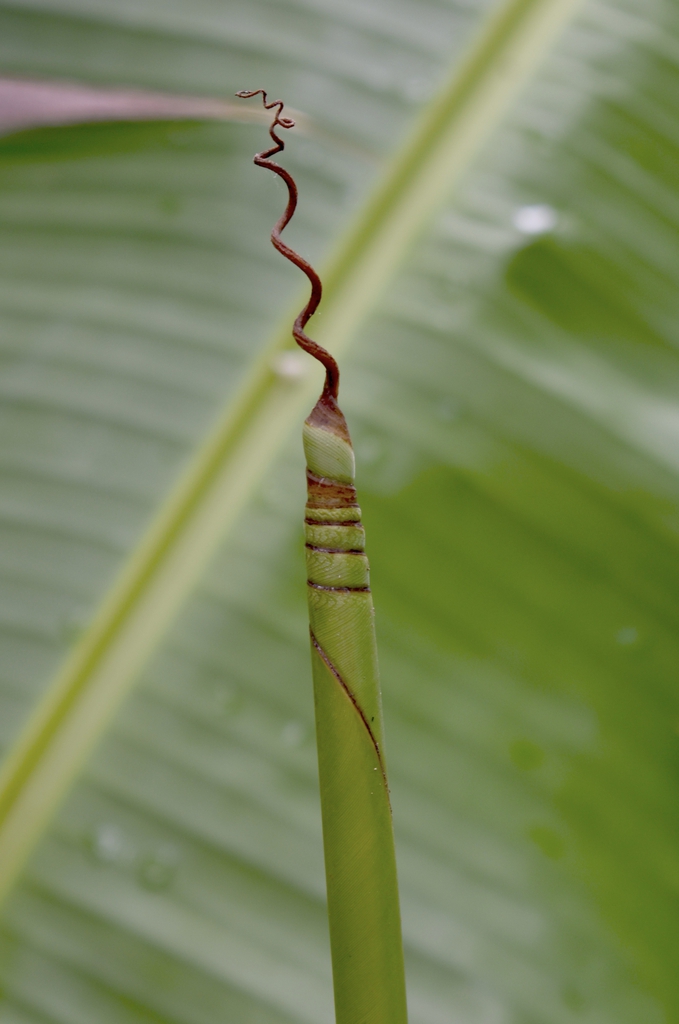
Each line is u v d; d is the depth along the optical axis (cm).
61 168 222
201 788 177
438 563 186
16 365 204
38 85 227
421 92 211
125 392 199
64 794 177
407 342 195
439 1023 166
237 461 191
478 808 176
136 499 191
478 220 202
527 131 207
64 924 172
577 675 182
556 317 198
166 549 187
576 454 190
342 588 116
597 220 202
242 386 195
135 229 212
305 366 195
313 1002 168
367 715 116
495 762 178
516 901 172
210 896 173
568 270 199
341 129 210
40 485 194
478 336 194
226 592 184
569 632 184
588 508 188
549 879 172
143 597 185
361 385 193
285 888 172
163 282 207
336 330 197
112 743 179
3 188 224
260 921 172
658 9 218
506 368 193
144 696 180
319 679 116
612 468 189
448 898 172
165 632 183
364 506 188
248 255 205
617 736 179
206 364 199
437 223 202
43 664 183
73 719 180
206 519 188
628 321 199
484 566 186
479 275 198
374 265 201
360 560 116
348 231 203
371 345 195
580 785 177
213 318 202
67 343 205
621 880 173
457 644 184
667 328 199
